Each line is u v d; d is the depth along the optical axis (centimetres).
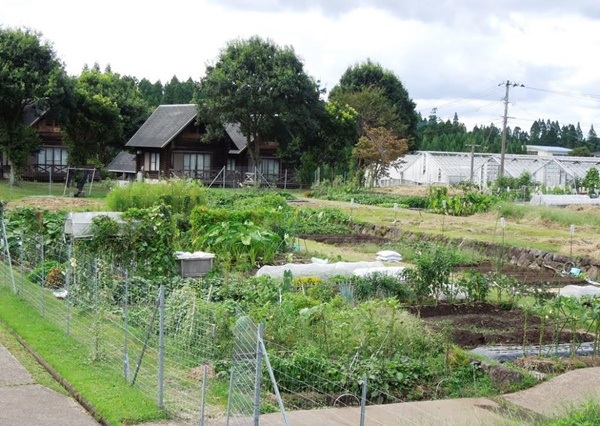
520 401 877
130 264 1418
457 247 2255
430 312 1349
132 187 2559
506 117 5072
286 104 4872
